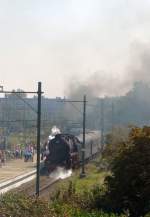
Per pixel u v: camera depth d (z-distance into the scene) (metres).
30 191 55.28
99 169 73.38
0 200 22.58
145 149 29.77
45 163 75.94
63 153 75.00
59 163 75.00
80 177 66.88
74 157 77.00
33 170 80.19
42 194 51.72
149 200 28.86
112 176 31.19
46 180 66.31
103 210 29.55
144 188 28.89
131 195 29.62
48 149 76.25
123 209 28.64
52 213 23.62
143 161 29.44
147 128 30.81
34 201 23.64
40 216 22.77
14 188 56.22
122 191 29.73
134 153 29.78
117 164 30.25
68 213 24.88
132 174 29.38
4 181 65.06
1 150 95.81
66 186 51.75
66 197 31.88
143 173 29.03
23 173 75.62
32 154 95.69
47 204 24.20
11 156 99.44
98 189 33.50
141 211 29.31
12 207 22.02
